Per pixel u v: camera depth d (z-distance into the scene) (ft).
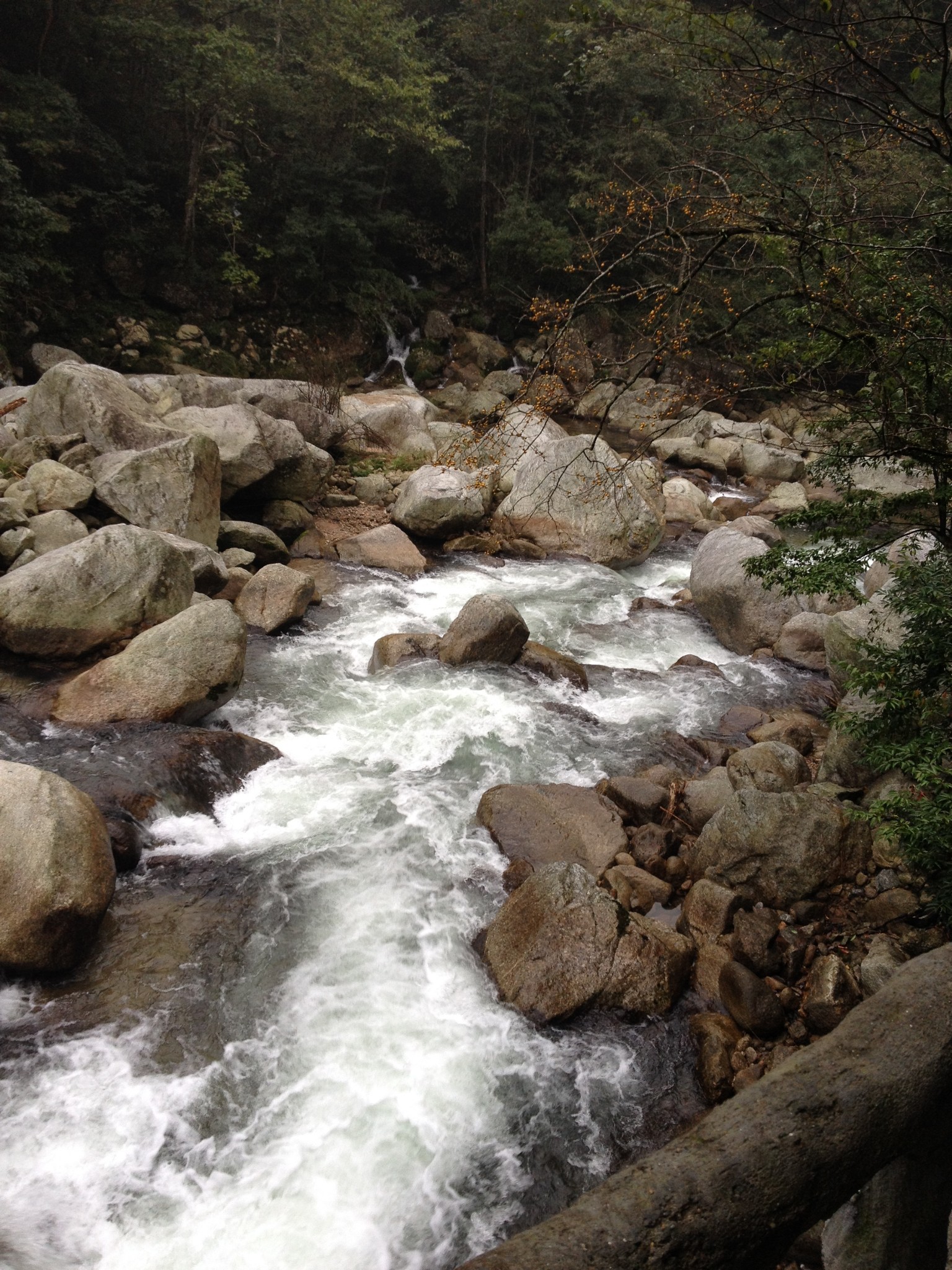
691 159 21.68
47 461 33.63
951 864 16.11
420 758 24.80
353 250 85.81
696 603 36.19
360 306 84.79
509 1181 13.43
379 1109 14.38
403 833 21.35
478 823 21.81
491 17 85.56
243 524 38.11
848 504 20.44
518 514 44.47
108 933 17.49
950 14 14.29
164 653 24.72
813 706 29.22
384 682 29.07
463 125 94.48
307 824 21.56
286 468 41.70
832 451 21.98
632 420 72.43
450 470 44.68
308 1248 12.28
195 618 25.46
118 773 21.30
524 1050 15.65
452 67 97.86
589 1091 14.98
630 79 77.66
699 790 22.56
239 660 25.67
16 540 29.53
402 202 96.94
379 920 18.48
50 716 23.80
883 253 19.62
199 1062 14.93
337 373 78.28
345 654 31.24
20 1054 14.80
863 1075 5.55
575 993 16.33
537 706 27.94
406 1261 12.22
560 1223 4.69
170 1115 13.98
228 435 39.42
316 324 84.28
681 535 48.91
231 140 82.99
